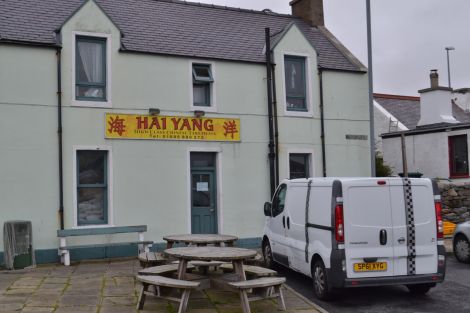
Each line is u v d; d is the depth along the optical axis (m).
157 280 7.41
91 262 12.09
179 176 13.62
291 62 15.49
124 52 13.27
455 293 9.23
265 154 14.73
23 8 13.37
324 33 18.14
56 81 12.52
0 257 11.55
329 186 8.63
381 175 20.89
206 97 14.42
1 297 8.49
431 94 22.02
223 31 15.80
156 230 13.27
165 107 13.62
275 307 8.16
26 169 12.09
